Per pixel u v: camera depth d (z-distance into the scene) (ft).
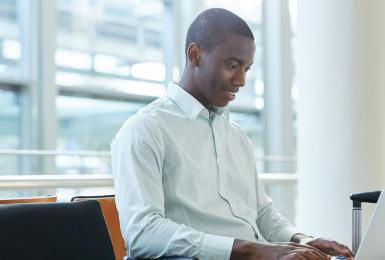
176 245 4.90
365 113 8.96
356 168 8.95
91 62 14.70
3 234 4.11
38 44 13.91
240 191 5.95
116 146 5.45
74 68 14.46
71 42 14.42
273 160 17.03
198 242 4.87
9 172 13.19
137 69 15.43
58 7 14.20
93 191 8.03
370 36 8.97
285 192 13.20
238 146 6.18
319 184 9.21
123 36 15.17
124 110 15.26
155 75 15.71
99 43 14.82
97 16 14.79
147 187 5.14
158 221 5.01
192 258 4.50
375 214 4.12
